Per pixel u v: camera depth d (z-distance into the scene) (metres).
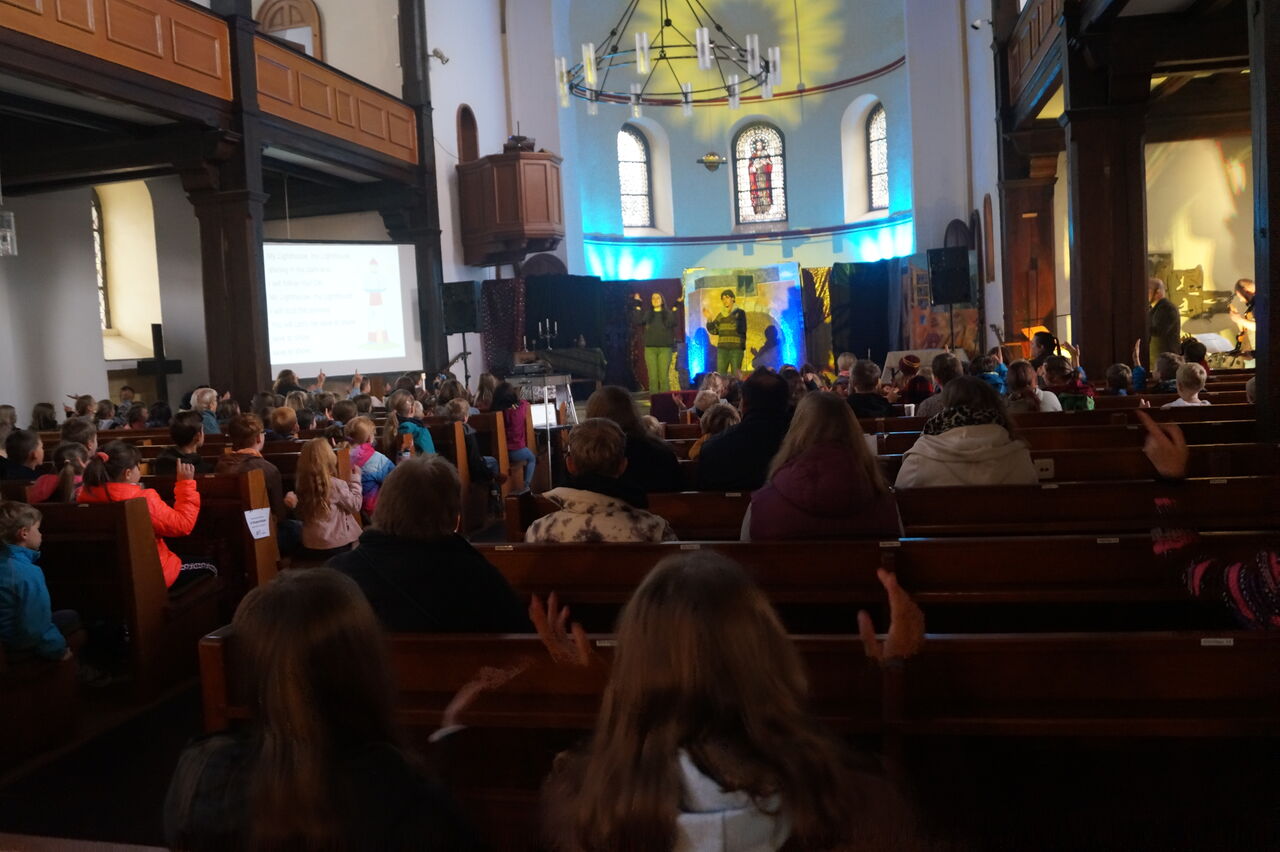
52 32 8.91
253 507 5.52
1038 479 4.62
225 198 11.68
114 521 4.59
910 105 19.17
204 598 5.01
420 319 16.66
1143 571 2.97
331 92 13.84
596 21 23.23
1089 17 9.82
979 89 17.20
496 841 2.46
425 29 16.62
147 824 3.33
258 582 5.46
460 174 17.89
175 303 15.91
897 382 10.39
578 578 3.30
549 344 18.14
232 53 11.59
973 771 2.46
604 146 23.89
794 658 1.34
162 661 4.68
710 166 21.80
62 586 4.87
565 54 20.88
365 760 1.43
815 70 24.34
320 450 5.82
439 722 2.39
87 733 4.17
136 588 4.52
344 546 5.95
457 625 2.68
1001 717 2.15
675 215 25.06
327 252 15.31
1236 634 2.17
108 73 9.59
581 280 19.09
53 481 5.39
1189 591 2.62
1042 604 3.30
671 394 13.06
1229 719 2.09
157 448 8.18
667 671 1.27
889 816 1.30
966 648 2.21
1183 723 2.10
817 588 3.08
